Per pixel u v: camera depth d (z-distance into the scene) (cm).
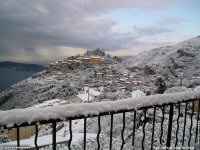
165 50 15925
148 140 569
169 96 262
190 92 297
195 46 12719
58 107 175
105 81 8856
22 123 156
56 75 12450
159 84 3644
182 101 283
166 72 9988
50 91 8719
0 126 148
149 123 785
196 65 10069
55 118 170
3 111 153
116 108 207
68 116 177
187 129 688
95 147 689
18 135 161
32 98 9138
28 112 159
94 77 10950
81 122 1638
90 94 5372
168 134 284
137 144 523
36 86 10738
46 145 793
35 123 162
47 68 14488
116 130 914
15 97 10794
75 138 855
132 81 7912
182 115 966
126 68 16162
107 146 675
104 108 198
